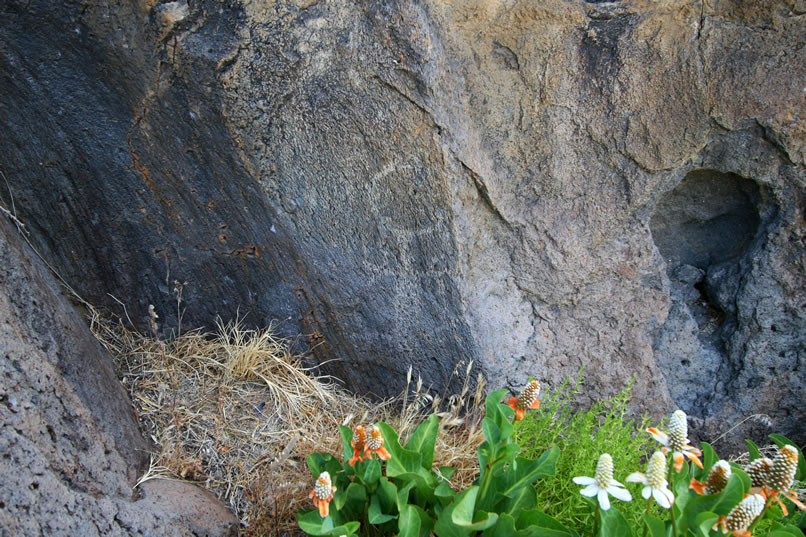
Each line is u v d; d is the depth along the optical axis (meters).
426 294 3.11
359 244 3.09
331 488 2.14
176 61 2.78
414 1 2.63
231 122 2.88
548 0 2.80
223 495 2.78
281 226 3.11
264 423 3.07
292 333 3.40
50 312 2.56
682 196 3.27
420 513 2.38
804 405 3.28
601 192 3.09
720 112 2.86
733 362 3.31
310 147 2.92
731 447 3.39
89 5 2.67
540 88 2.92
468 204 2.98
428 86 2.71
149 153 3.00
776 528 2.34
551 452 2.42
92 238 3.20
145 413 2.98
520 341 3.26
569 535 2.12
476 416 3.16
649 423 3.29
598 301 3.25
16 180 3.02
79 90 2.85
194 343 3.36
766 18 2.72
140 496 2.46
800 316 3.13
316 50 2.75
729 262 3.28
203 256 3.27
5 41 2.71
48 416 2.24
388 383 3.38
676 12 2.80
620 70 2.88
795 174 2.93
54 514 2.02
